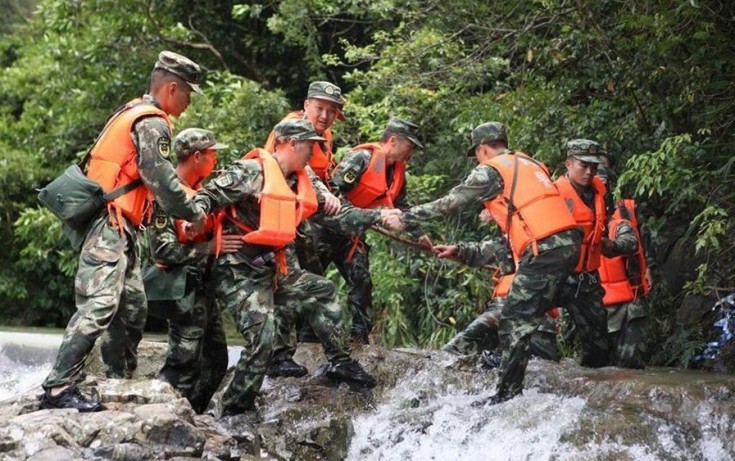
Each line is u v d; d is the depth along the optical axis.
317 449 6.07
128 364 5.81
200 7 14.54
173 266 5.98
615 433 5.72
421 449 6.05
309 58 13.11
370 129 10.50
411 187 10.09
